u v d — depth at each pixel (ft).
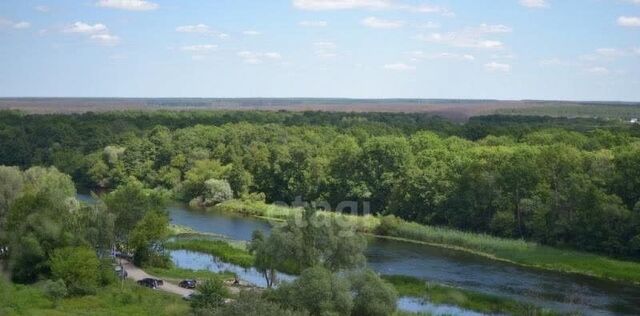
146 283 295.69
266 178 590.55
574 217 409.08
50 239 297.53
